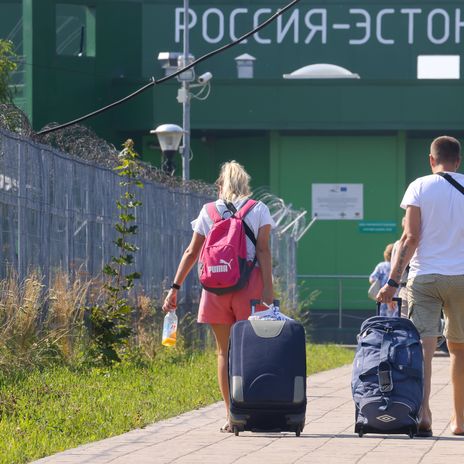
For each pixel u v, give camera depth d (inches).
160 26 4397.1
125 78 4109.3
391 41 4419.3
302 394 1048.2
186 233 2445.9
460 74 4407.0
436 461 914.1
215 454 952.3
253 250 1107.9
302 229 3612.2
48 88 3924.7
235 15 4419.3
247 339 1053.8
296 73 4220.0
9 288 1529.3
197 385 1584.6
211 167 4384.8
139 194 2130.9
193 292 2406.5
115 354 1780.3
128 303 1979.6
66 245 1779.0
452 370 1106.7
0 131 1513.3
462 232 1082.1
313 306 4077.3
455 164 1111.0
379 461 912.3
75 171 1824.6
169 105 4116.6
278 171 4306.1
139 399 1384.1
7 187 1541.6
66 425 1115.9
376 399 1040.2
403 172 4291.3
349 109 4160.9
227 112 4153.5
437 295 1087.0
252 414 1053.8
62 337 1679.4
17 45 4227.4
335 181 4298.7
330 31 4436.5
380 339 1061.8
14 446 970.1
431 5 4416.8
